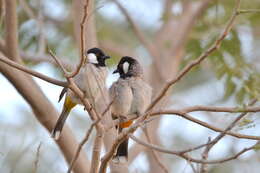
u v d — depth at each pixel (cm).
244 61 1211
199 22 1436
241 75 1163
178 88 1788
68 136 966
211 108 752
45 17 1620
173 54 1583
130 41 1797
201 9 1450
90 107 698
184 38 1538
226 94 1173
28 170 858
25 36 1469
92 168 703
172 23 1741
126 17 1560
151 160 1421
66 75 670
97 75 849
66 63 965
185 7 1605
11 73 933
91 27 1060
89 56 901
